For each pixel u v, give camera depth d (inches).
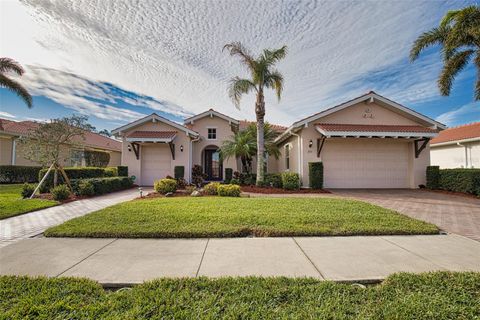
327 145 530.9
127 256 146.0
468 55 479.5
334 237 184.5
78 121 413.4
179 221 214.7
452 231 205.0
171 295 98.4
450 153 717.9
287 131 560.4
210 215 233.1
